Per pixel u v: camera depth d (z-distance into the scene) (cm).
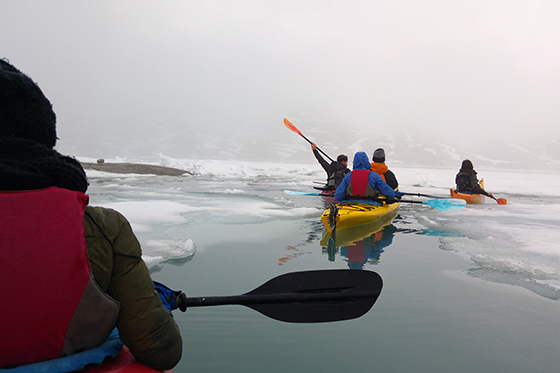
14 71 95
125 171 1497
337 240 452
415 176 1388
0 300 83
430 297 275
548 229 552
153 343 103
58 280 86
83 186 98
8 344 86
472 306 261
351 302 150
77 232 89
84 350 98
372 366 183
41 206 85
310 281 150
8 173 82
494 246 438
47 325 88
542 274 336
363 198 590
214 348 197
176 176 1494
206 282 294
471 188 921
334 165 812
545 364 190
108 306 96
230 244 422
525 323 237
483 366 186
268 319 234
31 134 94
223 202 751
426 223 584
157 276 308
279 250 400
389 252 401
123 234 100
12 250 83
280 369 178
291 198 861
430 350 201
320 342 207
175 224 513
